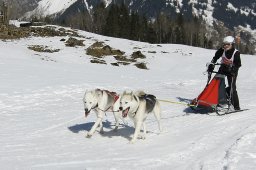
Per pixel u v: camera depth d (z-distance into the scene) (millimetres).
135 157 6203
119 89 16234
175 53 39719
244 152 5785
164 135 7852
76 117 10219
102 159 6121
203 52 41062
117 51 37000
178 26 97125
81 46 37500
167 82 19953
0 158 6203
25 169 5586
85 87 15789
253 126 7582
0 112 11062
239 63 9914
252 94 15062
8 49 29250
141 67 32219
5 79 16453
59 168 5617
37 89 14617
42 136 8039
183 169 5355
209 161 5527
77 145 7199
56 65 24656
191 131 7945
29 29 42781
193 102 10008
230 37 9992
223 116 9328
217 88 9766
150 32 87188
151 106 7738
